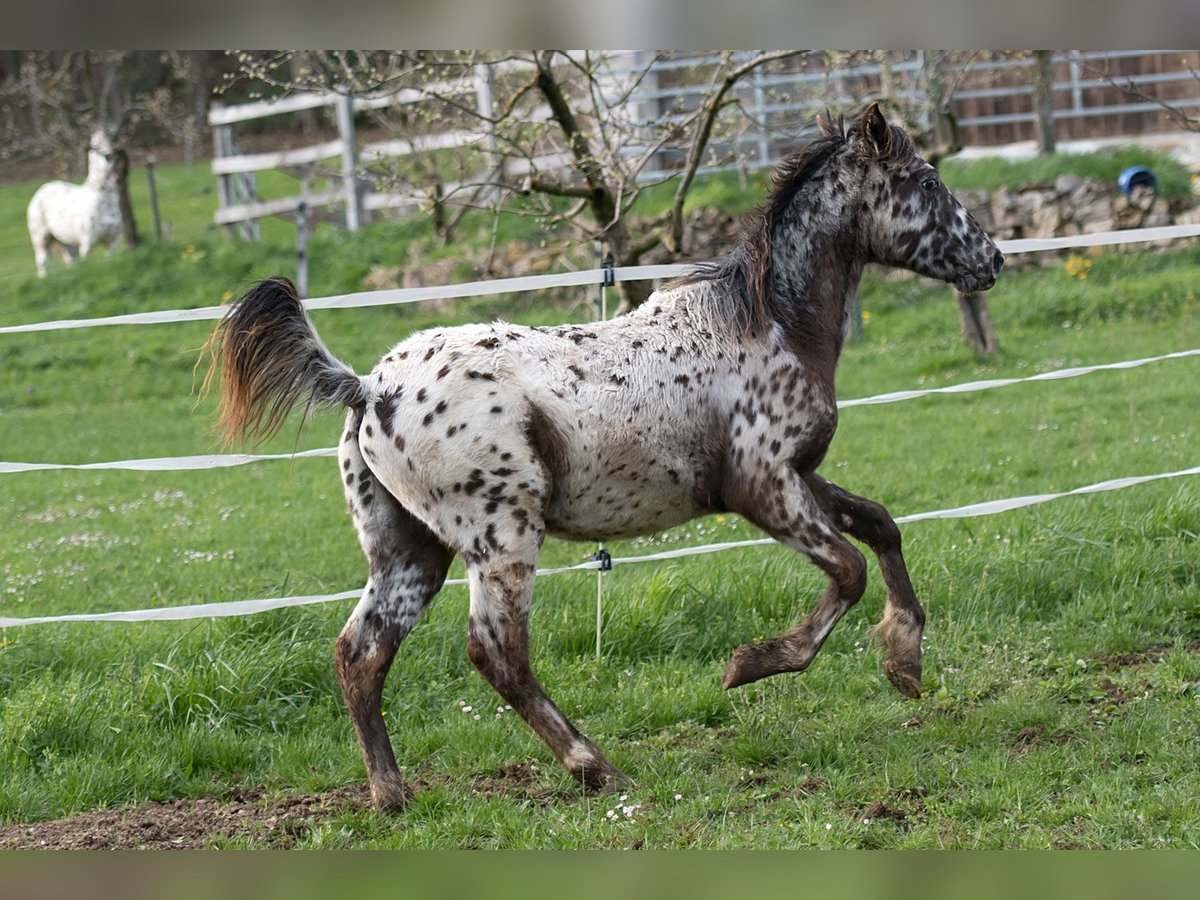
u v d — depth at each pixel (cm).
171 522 1452
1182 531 967
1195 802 581
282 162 3181
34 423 2023
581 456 659
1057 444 1457
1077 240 867
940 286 2297
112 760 723
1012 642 828
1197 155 2723
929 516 875
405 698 794
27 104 4378
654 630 866
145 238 3516
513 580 651
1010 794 610
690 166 1137
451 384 642
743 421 690
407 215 3041
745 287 704
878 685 775
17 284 2917
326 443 1764
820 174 739
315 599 794
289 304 654
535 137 1334
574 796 666
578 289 2319
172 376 2269
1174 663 762
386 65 1638
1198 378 1723
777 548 1070
